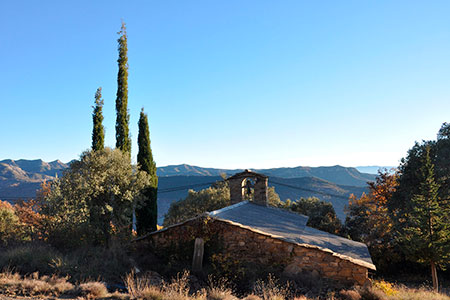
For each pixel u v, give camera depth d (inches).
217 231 581.3
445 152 1068.5
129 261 521.3
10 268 412.2
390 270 1083.3
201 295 367.6
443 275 999.0
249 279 511.2
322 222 1472.7
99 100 919.7
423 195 826.2
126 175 730.2
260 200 1002.7
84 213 628.1
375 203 1565.0
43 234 633.0
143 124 956.6
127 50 987.3
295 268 530.6
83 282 392.2
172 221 1439.5
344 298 439.5
